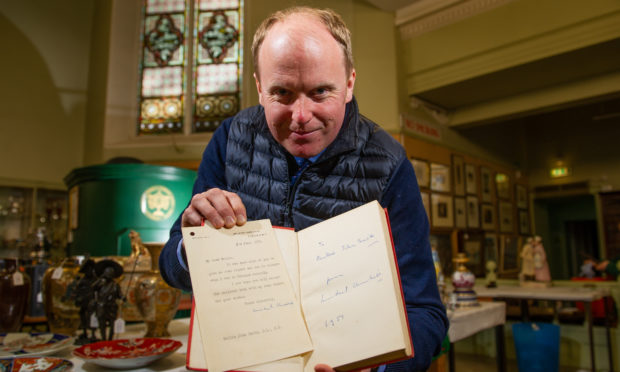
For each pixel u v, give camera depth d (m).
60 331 1.52
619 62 4.67
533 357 3.28
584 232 9.73
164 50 5.95
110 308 1.35
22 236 5.57
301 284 0.63
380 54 5.29
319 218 0.85
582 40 4.28
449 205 5.85
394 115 5.13
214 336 0.55
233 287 0.59
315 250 0.65
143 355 1.00
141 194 2.29
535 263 4.47
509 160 8.03
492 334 4.83
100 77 6.02
